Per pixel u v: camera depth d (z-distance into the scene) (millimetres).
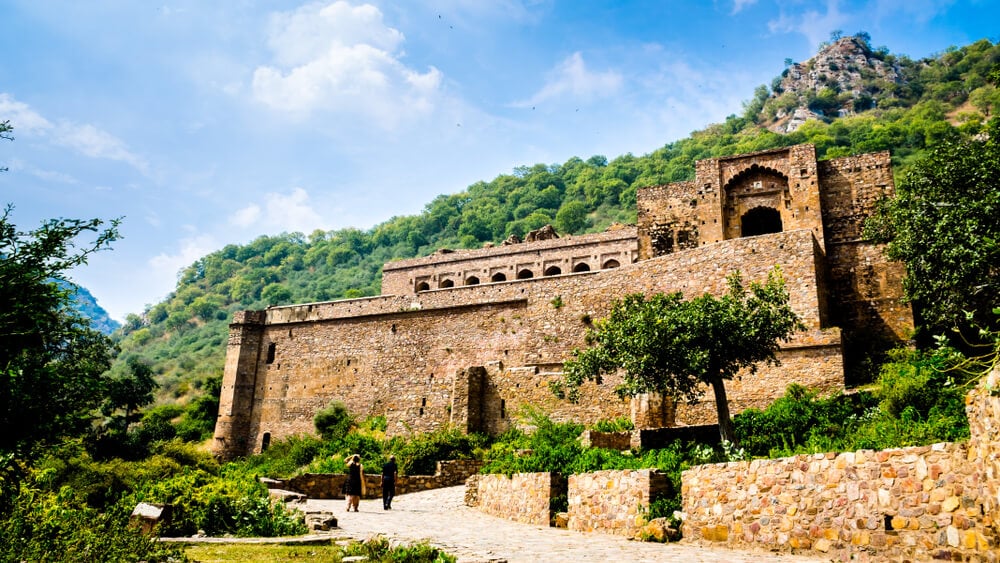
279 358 55125
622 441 30156
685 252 40062
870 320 39969
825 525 13203
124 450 38469
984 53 172500
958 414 19516
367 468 37344
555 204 149750
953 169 28875
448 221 156875
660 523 16203
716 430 28172
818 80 197250
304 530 17609
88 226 13469
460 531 18297
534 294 45531
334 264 161750
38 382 12461
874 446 16500
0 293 12531
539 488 20703
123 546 12711
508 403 41469
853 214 42906
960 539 11102
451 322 48812
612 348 28062
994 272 25750
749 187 46281
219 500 17562
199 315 154375
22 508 13719
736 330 25453
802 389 32281
